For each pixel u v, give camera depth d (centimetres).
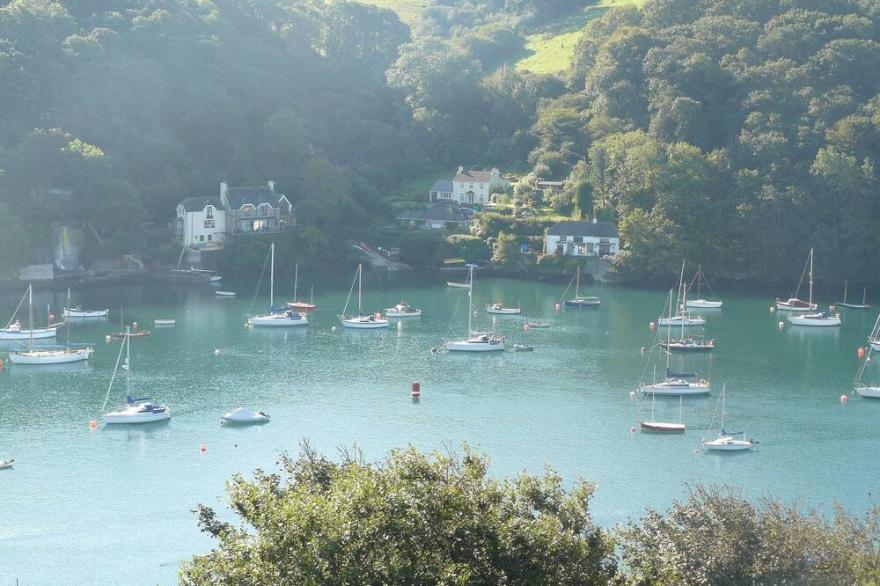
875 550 9538
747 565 9075
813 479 15975
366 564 7406
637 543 9731
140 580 12688
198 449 16938
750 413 19288
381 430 17912
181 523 14225
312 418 18512
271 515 7688
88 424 18038
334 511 7669
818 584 8862
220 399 19525
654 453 17000
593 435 17838
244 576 7550
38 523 14188
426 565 7512
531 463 16375
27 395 19612
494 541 7862
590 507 14700
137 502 14888
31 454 16600
